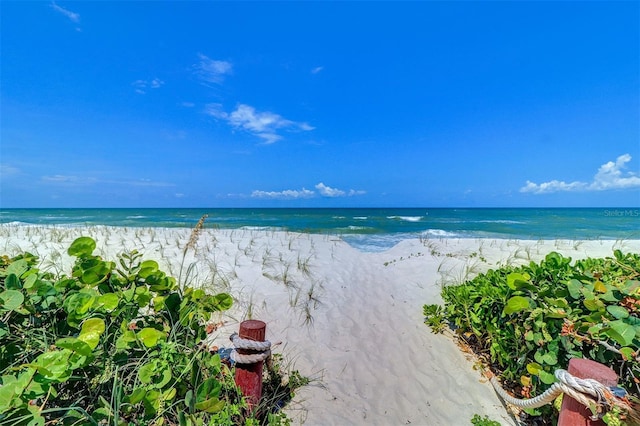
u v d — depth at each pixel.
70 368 1.38
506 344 2.88
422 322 4.47
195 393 1.68
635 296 2.19
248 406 2.27
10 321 1.92
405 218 32.62
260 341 2.41
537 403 2.04
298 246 10.14
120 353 1.86
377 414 2.73
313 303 5.10
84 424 1.42
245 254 8.44
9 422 1.17
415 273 6.95
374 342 3.93
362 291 5.77
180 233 13.04
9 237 10.88
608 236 15.25
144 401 1.55
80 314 1.84
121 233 12.68
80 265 2.13
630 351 1.91
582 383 1.52
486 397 2.93
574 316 2.29
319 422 2.62
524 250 9.59
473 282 3.94
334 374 3.27
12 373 1.66
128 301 2.07
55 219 28.28
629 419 1.38
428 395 2.97
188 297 2.49
